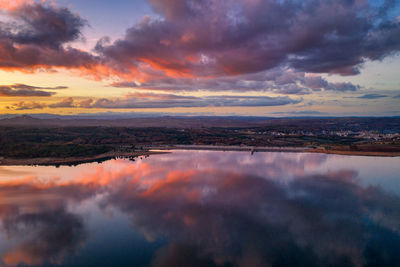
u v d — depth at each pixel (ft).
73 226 194.18
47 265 147.54
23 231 185.47
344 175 373.40
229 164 459.32
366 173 390.63
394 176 369.71
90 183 312.71
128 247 166.30
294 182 326.24
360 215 219.41
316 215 217.97
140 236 180.34
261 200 253.44
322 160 521.24
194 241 174.50
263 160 514.68
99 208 229.86
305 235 184.14
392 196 270.67
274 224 200.54
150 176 353.72
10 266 146.20
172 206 235.40
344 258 156.76
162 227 193.88
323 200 255.09
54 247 165.58
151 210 225.76
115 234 182.70
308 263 152.05
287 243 173.17
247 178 345.10
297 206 238.07
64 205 236.02
